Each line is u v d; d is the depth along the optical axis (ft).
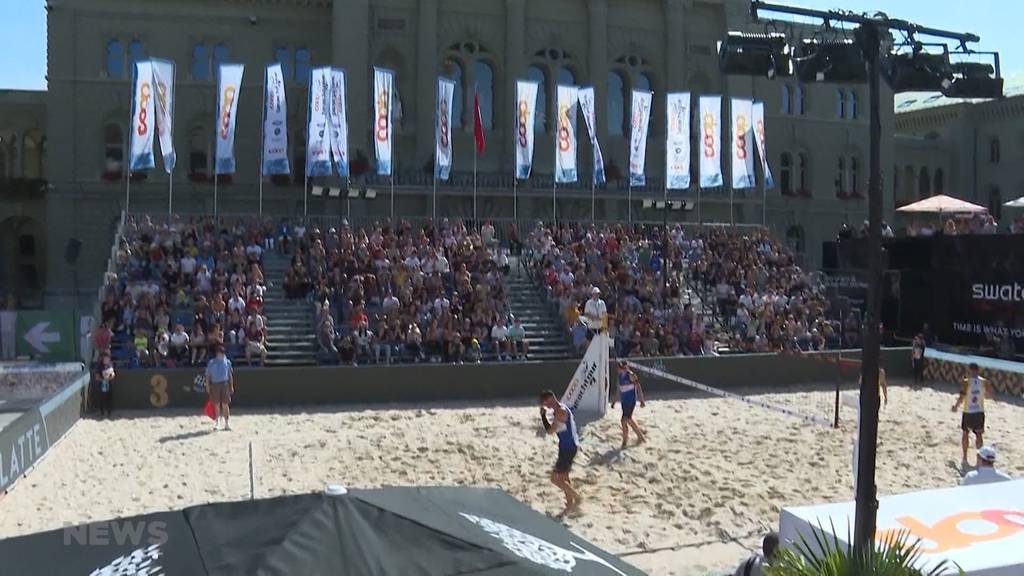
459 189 142.72
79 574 16.58
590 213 150.92
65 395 66.49
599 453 61.41
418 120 147.02
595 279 107.24
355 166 140.97
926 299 120.88
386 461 59.11
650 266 116.06
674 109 126.62
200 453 61.11
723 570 40.14
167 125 110.01
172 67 110.52
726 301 112.06
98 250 144.87
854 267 129.49
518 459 59.77
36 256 156.66
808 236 172.24
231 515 18.54
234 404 78.64
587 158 154.30
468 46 151.12
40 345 98.37
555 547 19.43
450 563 16.99
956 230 131.54
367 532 17.51
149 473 55.77
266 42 150.41
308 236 110.01
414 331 91.35
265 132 114.93
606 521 46.85
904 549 24.25
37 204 152.66
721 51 32.96
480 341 94.94
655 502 50.08
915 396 87.86
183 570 16.17
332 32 148.77
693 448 63.00
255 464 58.34
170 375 77.61
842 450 62.64
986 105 190.39
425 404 81.25
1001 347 107.86
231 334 88.53
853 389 92.17
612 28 157.17
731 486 53.06
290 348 92.73
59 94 143.74
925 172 194.80
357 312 91.04
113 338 88.02
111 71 146.20
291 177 148.25
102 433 67.21
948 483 55.01
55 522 45.83
